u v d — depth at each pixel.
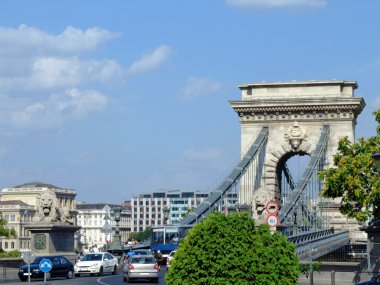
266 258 37.75
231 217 37.78
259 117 139.50
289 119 138.25
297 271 39.25
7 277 88.44
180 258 37.62
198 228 37.69
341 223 127.75
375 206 79.88
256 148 134.00
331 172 82.94
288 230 93.62
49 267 69.75
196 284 37.09
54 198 93.88
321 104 136.25
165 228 135.62
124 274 85.38
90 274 98.06
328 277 69.44
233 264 36.81
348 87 139.75
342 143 84.69
